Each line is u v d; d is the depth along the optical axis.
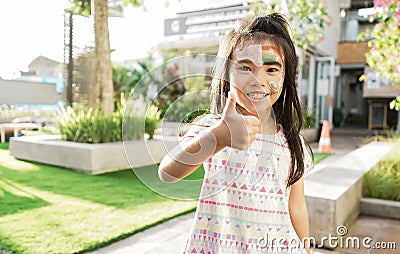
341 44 15.41
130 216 3.12
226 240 0.92
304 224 1.08
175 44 7.06
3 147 7.63
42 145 5.62
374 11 3.91
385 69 4.32
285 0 4.42
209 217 0.94
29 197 3.63
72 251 2.34
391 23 3.72
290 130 1.00
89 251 2.40
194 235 0.95
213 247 0.92
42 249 2.35
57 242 2.47
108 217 3.06
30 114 10.89
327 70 12.90
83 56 8.61
